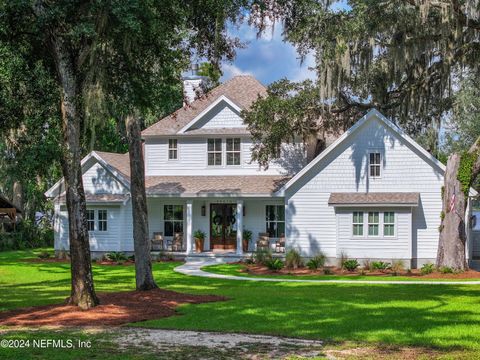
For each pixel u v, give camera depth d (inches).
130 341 448.5
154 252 1333.7
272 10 647.1
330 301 675.4
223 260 1261.1
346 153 1184.8
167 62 641.6
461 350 427.2
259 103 1210.0
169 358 394.3
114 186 1355.8
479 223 1662.2
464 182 1055.6
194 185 1332.4
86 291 596.4
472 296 727.1
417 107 1223.5
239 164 1370.6
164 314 578.9
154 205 1401.3
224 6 607.5
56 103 605.0
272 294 749.9
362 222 1155.9
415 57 1126.4
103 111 576.4
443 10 1000.2
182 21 625.0
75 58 582.9
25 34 590.2
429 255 1141.1
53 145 540.4
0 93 580.1
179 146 1406.3
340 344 446.3
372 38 1069.1
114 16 544.7
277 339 463.5
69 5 536.4
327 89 1106.7
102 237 1348.4
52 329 496.4
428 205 1146.7
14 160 584.1
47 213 1967.3
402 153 1159.6
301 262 1164.5
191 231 1306.6
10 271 1090.1
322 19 1008.9
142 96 634.2
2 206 873.5
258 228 1342.3
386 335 477.4
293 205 1202.6
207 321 538.9
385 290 802.2
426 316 569.3
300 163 1334.9
